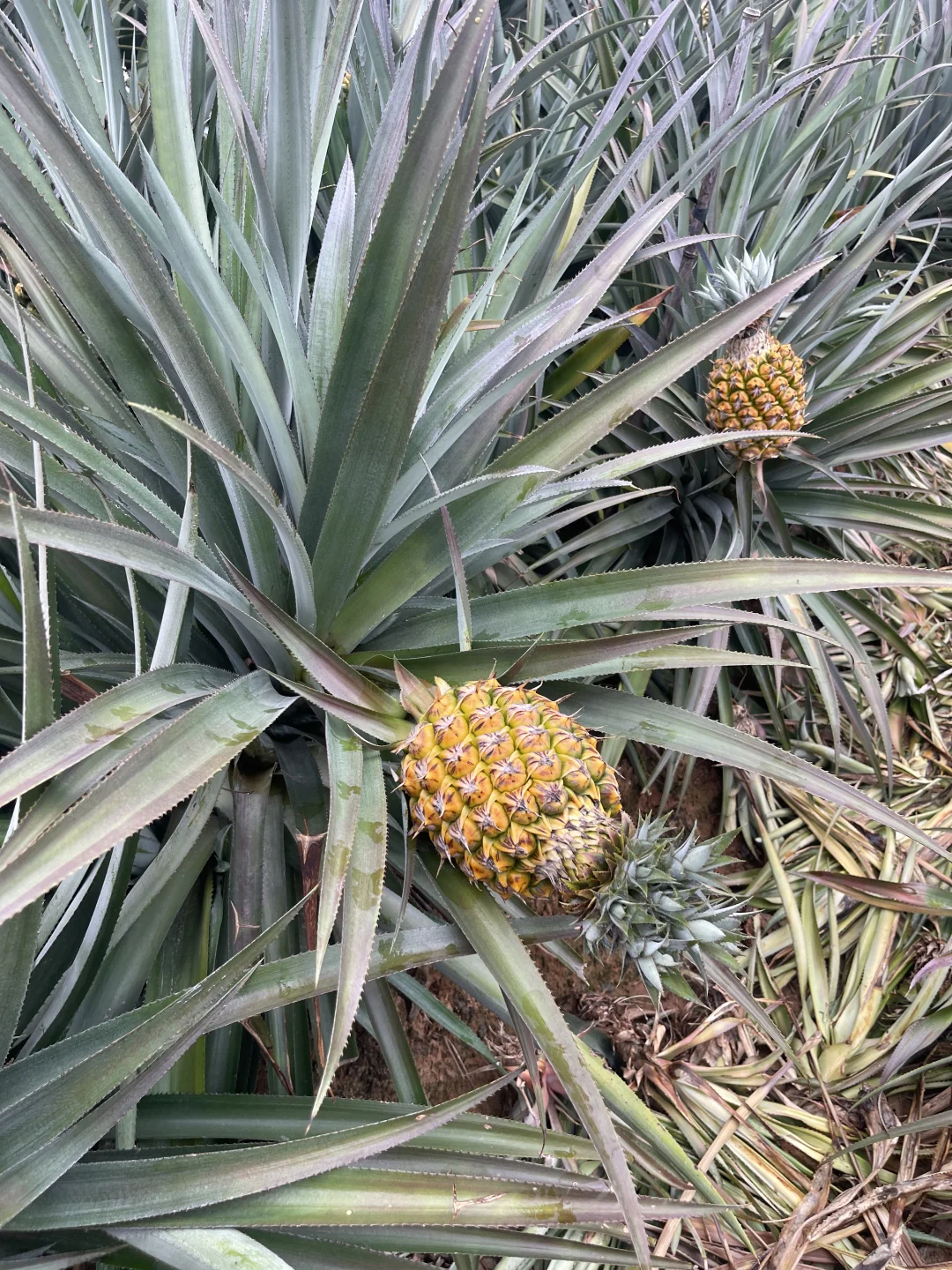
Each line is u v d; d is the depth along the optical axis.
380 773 0.54
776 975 0.96
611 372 1.15
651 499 1.09
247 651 0.68
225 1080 0.60
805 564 0.60
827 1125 0.84
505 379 0.63
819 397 1.08
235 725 0.49
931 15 1.56
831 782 0.60
